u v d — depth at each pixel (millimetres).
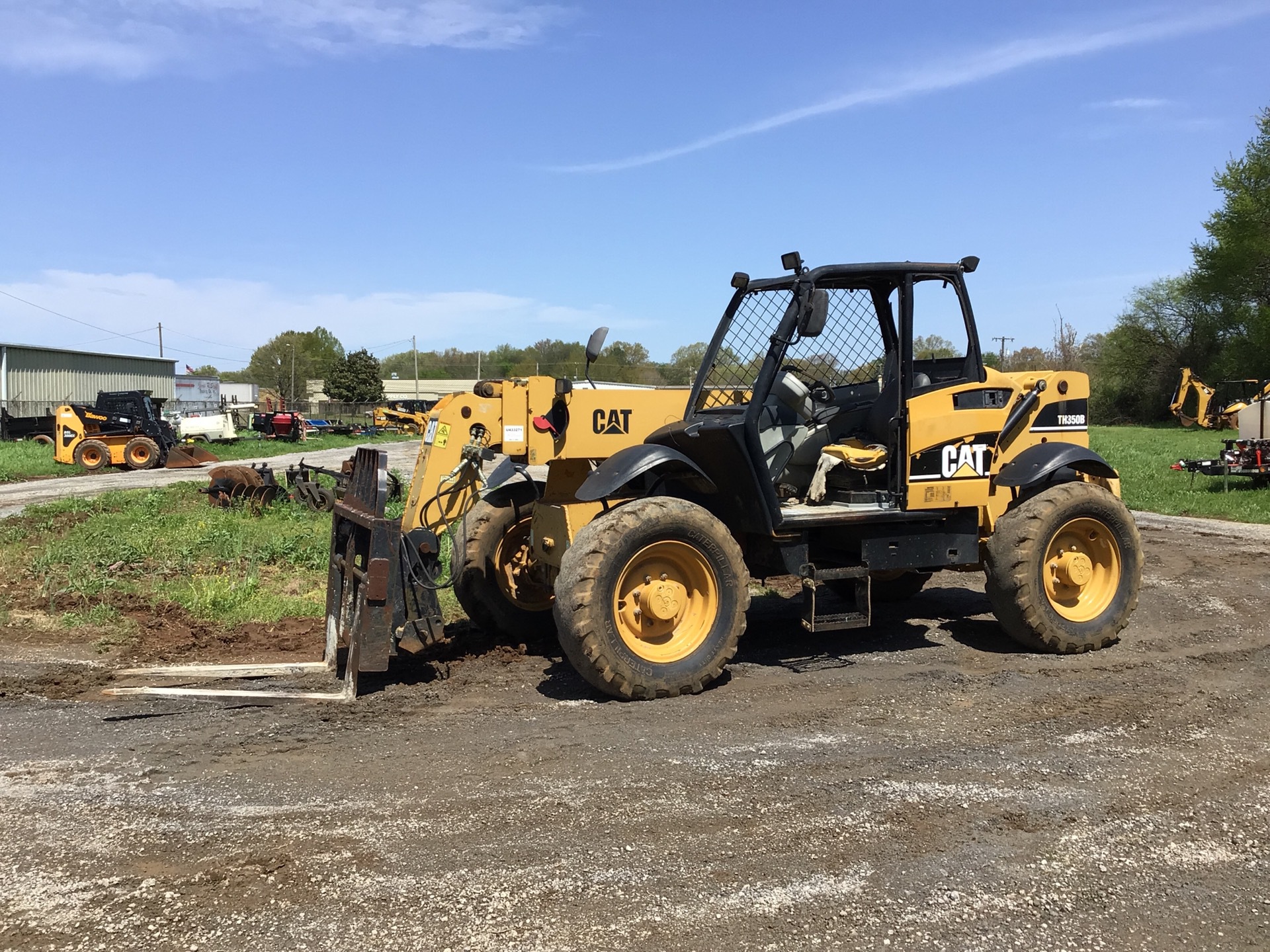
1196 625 7051
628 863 3305
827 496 6246
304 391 92875
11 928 2896
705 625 5457
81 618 7254
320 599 8078
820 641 6688
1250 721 4848
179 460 25062
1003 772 4156
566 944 2818
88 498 15469
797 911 3008
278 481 15789
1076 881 3207
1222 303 51781
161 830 3578
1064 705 5113
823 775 4113
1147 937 2887
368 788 3980
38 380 41594
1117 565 6410
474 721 4898
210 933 2875
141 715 5031
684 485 5957
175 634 6996
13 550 10125
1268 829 3600
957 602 8039
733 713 5004
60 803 3834
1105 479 6789
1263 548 10828
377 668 5289
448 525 6094
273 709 5141
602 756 4355
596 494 5273
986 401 6344
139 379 49719
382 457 5766
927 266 6094
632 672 5172
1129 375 57719
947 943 2846
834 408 6332
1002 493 6488
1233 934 2906
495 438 6039
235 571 9102
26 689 5535
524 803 3812
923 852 3408
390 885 3160
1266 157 46031
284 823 3635
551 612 6766
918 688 5457
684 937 2857
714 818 3676
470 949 2795
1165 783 4031
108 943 2820
